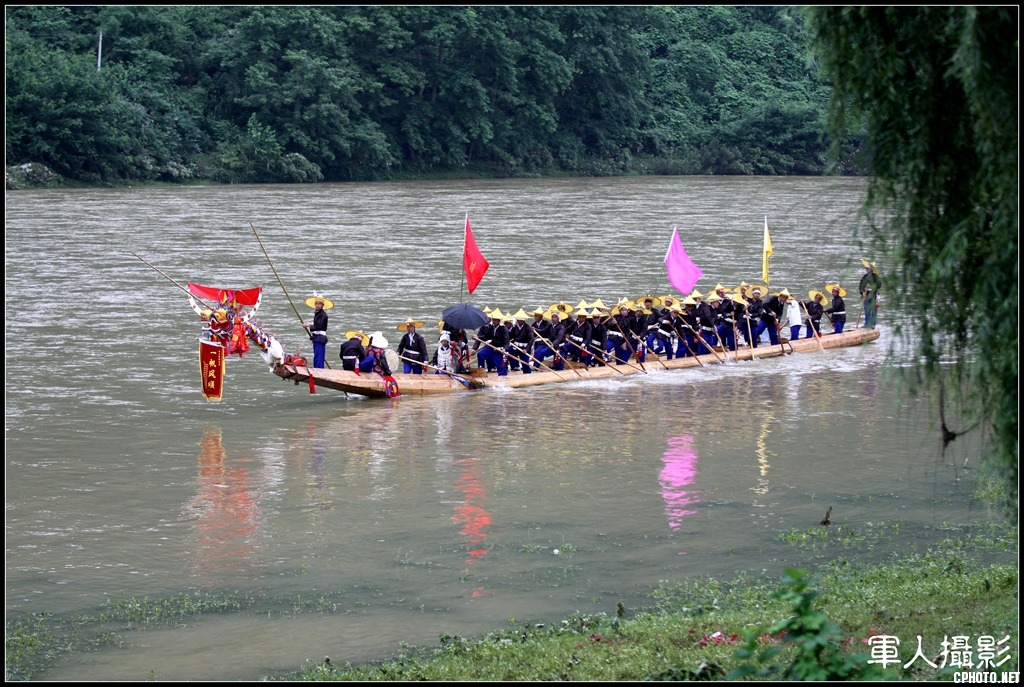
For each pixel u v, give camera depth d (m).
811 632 22.50
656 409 57.97
